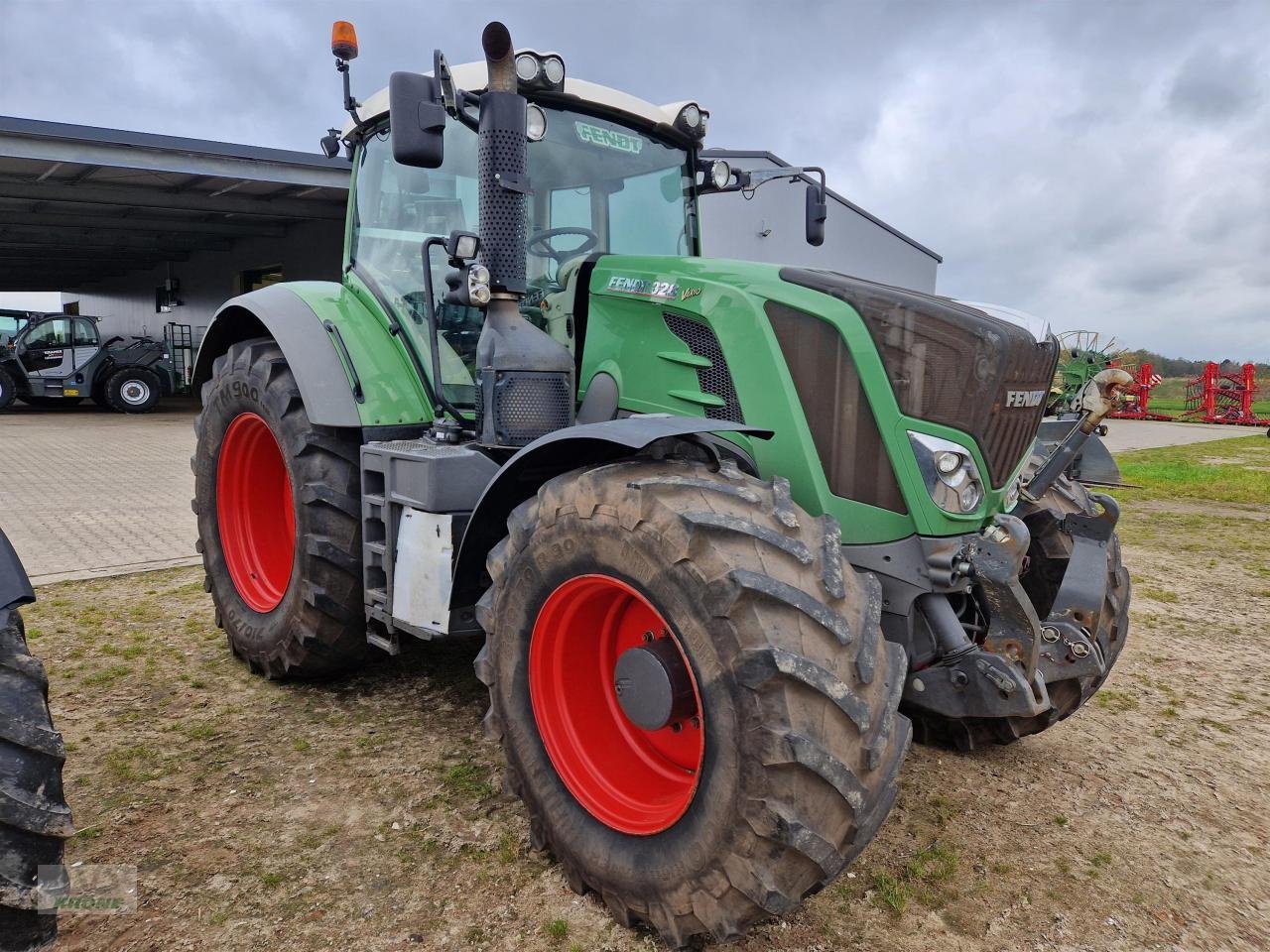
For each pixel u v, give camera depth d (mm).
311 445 3244
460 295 2781
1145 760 3164
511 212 2713
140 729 3135
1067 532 3035
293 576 3342
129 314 29219
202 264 23312
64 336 16594
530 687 2297
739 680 1799
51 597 4703
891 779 1897
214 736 3096
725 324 2578
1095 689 3031
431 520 2697
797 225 14102
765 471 2502
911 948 2092
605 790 2234
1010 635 2428
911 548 2375
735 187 3867
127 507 7191
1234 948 2139
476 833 2508
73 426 13938
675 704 2021
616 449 2391
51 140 12148
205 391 3938
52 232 20000
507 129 2652
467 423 3152
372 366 3277
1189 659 4266
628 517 2023
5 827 1649
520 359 2729
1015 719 3037
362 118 3652
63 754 1728
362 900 2193
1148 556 6578
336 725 3205
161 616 4430
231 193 15531
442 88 2561
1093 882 2396
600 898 2217
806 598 1849
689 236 3725
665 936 1988
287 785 2750
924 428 2334
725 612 1836
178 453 10617
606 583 2119
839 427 2418
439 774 2846
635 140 3529
